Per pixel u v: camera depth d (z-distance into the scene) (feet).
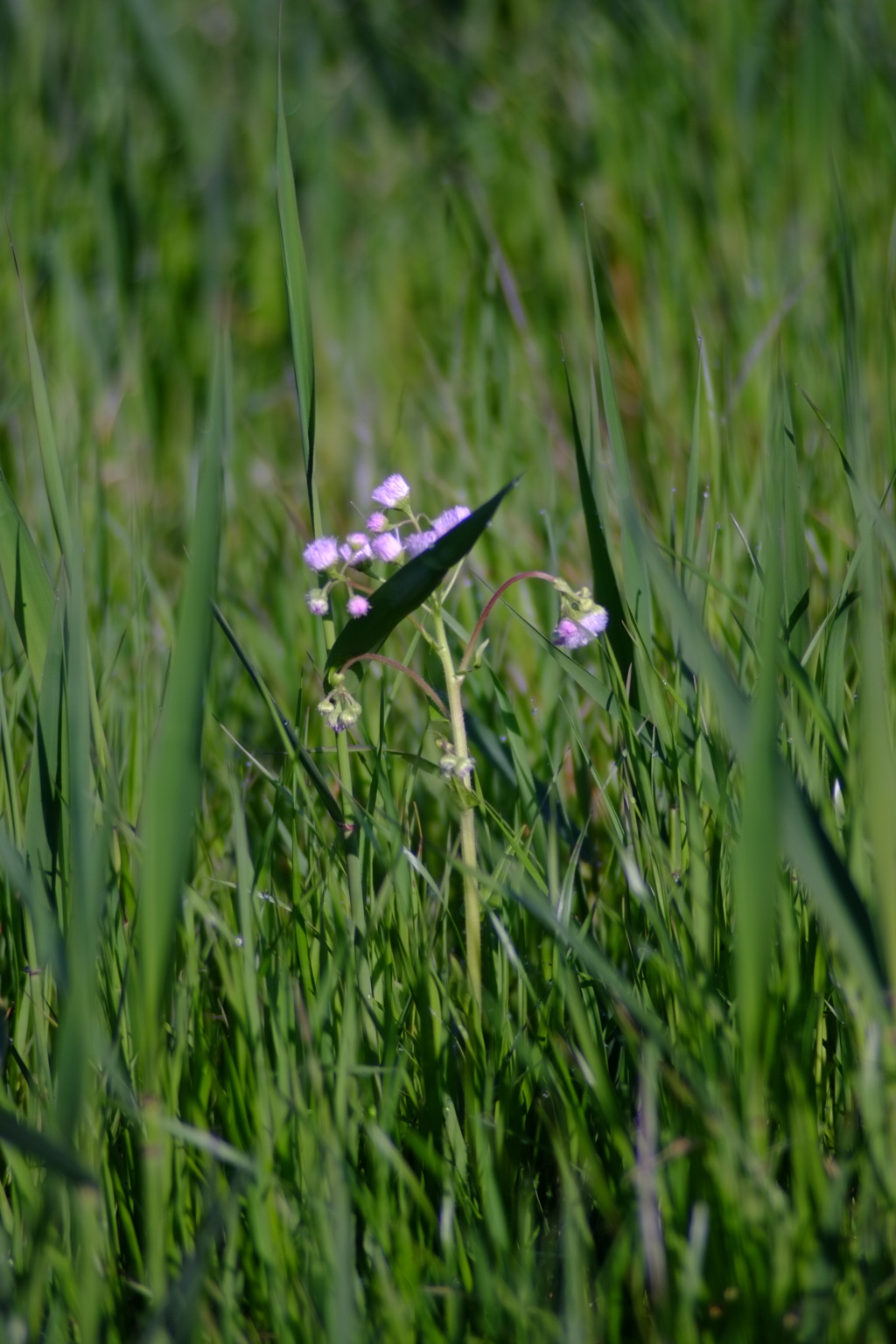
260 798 7.71
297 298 7.02
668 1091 6.91
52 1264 6.79
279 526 8.71
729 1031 6.88
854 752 7.00
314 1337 6.75
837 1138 6.93
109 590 8.04
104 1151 6.91
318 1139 6.79
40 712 6.95
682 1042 6.90
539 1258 6.89
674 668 7.23
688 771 7.12
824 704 7.08
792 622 7.04
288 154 7.00
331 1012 7.03
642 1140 6.83
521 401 9.15
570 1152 6.94
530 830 7.20
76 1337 6.79
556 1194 7.04
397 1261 6.81
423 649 7.86
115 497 9.22
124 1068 6.91
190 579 6.64
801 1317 6.72
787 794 6.65
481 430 8.50
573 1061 7.01
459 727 7.04
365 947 7.01
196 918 7.22
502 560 8.12
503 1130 6.96
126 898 7.16
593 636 7.05
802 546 7.05
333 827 7.46
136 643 7.61
